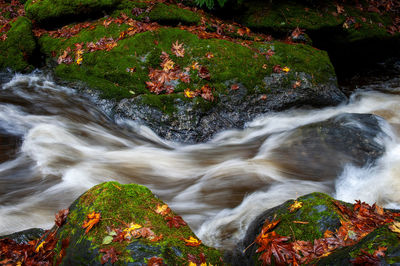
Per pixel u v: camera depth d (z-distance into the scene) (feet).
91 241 8.77
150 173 16.76
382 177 15.21
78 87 21.68
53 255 9.33
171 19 25.11
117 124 19.94
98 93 20.97
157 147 18.88
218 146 19.13
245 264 10.21
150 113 19.26
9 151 17.54
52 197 14.46
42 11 25.90
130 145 19.12
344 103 23.20
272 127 20.59
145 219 9.47
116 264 8.06
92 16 25.99
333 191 14.89
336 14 29.40
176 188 15.76
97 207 9.62
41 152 17.47
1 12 30.12
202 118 19.54
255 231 10.73
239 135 19.89
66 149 17.93
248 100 20.72
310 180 15.55
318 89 22.07
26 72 23.66
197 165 17.71
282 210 10.48
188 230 9.59
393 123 21.49
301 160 16.66
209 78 20.71
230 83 20.79
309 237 9.22
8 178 15.61
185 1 28.07
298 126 20.01
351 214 10.15
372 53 31.32
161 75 20.68
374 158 15.93
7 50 23.86
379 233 7.11
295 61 22.80
